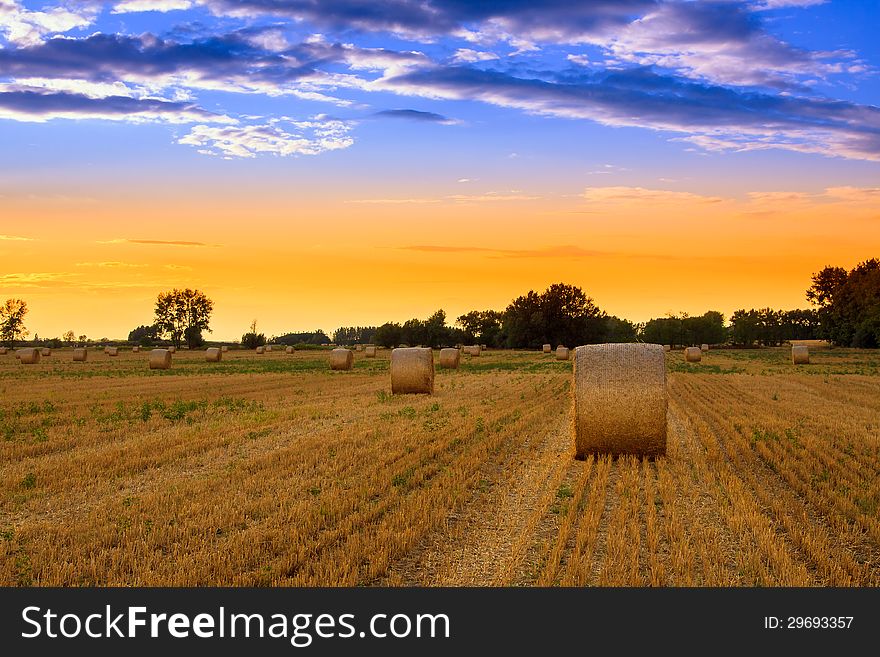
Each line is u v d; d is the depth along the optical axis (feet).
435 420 73.31
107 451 56.85
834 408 85.81
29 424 72.18
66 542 34.73
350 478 46.32
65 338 558.15
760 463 52.37
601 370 54.80
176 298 486.38
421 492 42.63
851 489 42.78
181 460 53.78
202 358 265.54
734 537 34.91
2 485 45.60
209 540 34.35
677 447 58.80
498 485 45.91
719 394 105.29
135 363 223.92
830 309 398.21
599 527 36.55
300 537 34.47
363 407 86.84
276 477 47.14
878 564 31.86
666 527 35.06
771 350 375.04
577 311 431.43
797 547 34.04
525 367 187.62
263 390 114.83
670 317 501.56
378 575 30.45
